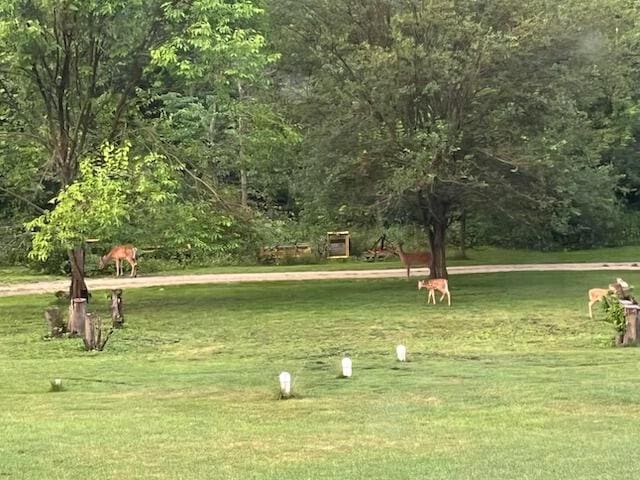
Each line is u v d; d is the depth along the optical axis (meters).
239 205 23.58
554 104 24.58
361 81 23.55
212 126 27.59
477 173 24.52
